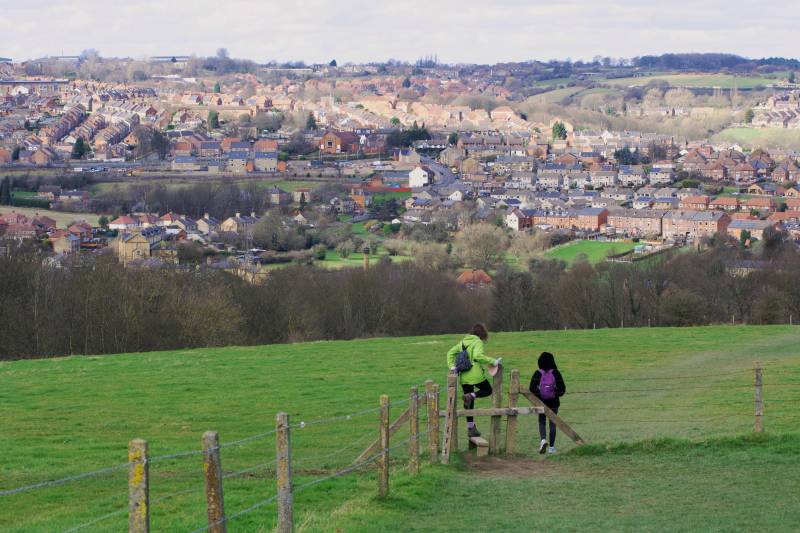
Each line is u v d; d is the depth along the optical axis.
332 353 114.31
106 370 104.38
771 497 51.19
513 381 62.53
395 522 46.78
